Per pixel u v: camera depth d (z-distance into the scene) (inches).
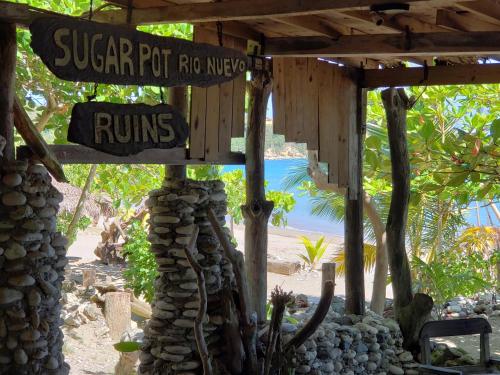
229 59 162.6
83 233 724.0
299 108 227.8
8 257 139.3
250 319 192.4
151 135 147.3
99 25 133.9
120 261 542.6
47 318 143.4
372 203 312.2
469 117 352.2
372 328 233.8
